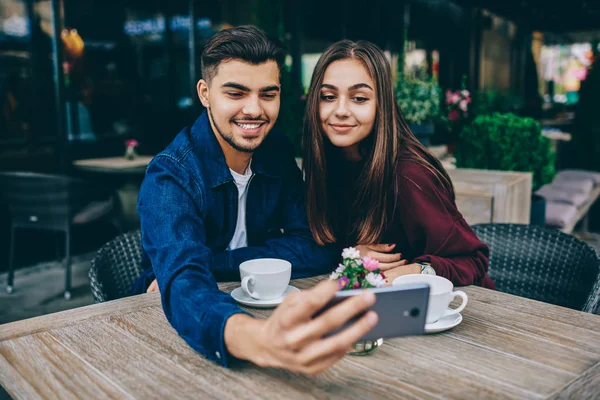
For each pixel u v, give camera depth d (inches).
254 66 52.9
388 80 62.1
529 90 477.4
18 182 150.3
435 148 213.0
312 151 65.0
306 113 65.1
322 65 62.1
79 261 189.2
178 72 271.1
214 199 62.9
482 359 39.3
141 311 49.7
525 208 141.1
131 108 266.4
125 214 209.2
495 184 124.0
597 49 263.4
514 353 40.3
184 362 39.2
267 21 187.5
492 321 46.8
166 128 269.7
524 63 483.8
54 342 43.1
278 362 32.0
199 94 59.4
